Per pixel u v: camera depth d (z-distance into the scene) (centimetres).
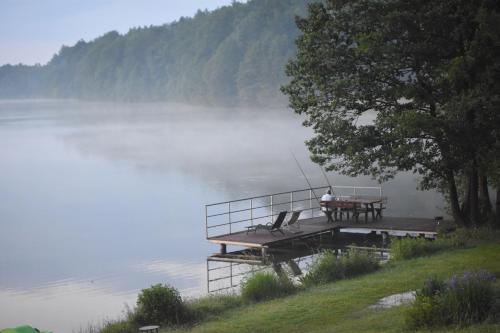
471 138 2525
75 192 7006
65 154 11550
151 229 4656
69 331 2347
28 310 2695
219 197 6119
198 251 3750
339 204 3338
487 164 2506
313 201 5416
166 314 1766
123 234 4519
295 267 2720
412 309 1402
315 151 3009
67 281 3216
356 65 2908
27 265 3675
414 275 2006
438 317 1372
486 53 2506
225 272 2934
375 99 2930
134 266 3447
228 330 1608
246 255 3059
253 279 2033
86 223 5100
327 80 2952
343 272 2181
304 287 2095
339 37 2961
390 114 2902
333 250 2984
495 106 2481
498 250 2259
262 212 4978
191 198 6153
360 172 2925
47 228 4959
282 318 1667
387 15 2678
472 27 2670
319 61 2917
